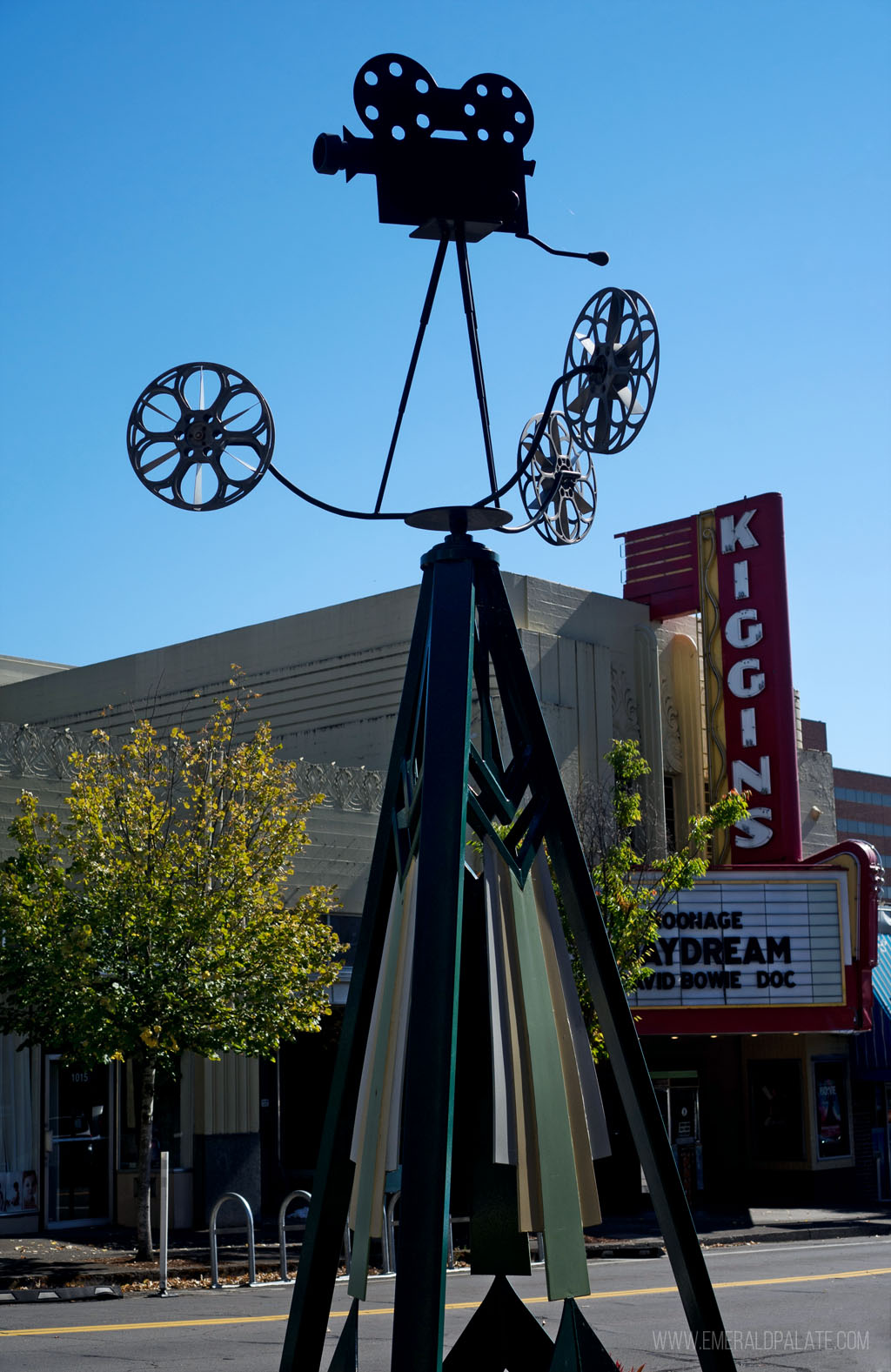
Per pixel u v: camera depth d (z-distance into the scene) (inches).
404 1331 184.7
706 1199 1208.8
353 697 1142.3
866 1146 1254.3
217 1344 463.5
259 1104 920.9
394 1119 216.4
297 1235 825.5
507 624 234.4
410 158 239.5
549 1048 225.6
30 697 1358.3
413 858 224.4
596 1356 220.4
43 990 679.1
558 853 227.0
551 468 322.0
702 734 1234.6
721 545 1207.6
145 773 762.2
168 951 697.6
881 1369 414.0
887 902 1347.2
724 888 1112.8
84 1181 832.3
